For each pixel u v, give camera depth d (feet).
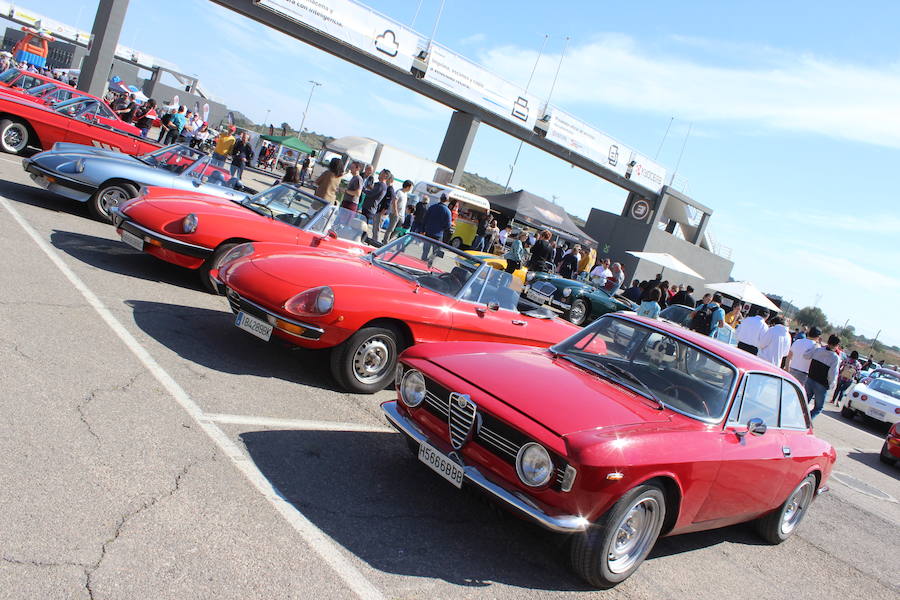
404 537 11.23
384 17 79.82
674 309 50.75
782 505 16.33
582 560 11.12
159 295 21.39
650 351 14.60
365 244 26.03
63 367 13.70
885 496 28.02
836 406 65.46
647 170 125.29
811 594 14.69
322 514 11.09
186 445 11.97
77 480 9.86
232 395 14.98
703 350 14.51
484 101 93.56
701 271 150.82
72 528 8.72
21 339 14.48
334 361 17.15
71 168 28.66
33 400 11.92
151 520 9.42
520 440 11.07
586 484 10.43
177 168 31.24
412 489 13.17
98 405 12.48
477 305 19.39
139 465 10.80
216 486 10.89
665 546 14.90
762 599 13.64
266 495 11.10
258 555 9.37
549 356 14.85
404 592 9.64
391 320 17.79
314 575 9.32
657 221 133.90
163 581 8.22
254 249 19.65
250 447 12.69
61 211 30.04
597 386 13.14
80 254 23.63
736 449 13.23
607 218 140.67
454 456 11.71
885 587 16.56
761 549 16.66
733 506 14.05
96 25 68.59
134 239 22.66
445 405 12.35
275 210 25.03
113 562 8.30
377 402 17.85
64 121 40.91
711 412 13.37
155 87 149.79
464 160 99.71
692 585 13.20
